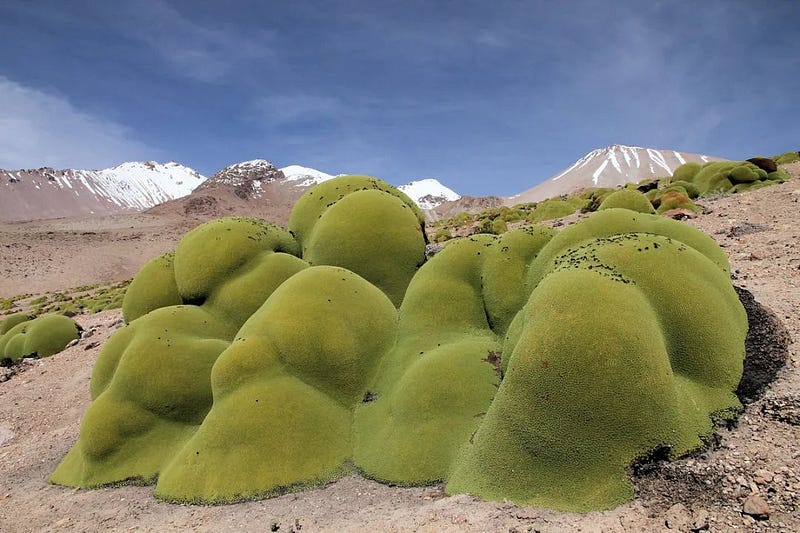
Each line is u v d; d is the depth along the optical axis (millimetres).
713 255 12211
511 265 13211
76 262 102250
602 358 8570
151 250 116250
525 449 8852
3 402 22141
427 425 11117
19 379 24719
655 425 8336
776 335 10359
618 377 8469
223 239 16594
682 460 8195
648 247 10516
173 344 14445
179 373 13984
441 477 10258
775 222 19844
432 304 13867
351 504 9969
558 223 30562
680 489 7879
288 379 12562
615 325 8766
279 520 9773
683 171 34719
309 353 12930
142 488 12422
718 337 9516
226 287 15930
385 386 12961
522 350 9273
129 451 13453
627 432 8336
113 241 119375
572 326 8914
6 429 19750
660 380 8547
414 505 9430
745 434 8539
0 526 11938
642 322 8953
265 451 11336
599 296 9172
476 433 10180
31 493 13758
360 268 16859
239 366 12469
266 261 16406
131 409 13789
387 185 21141
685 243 12258
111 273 101125
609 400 8422
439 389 11492
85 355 25953
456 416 11094
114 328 29781
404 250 17141
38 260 99500
